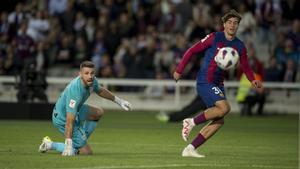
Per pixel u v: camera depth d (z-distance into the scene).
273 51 81.25
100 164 31.27
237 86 74.81
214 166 31.44
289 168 31.67
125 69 79.81
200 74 35.22
